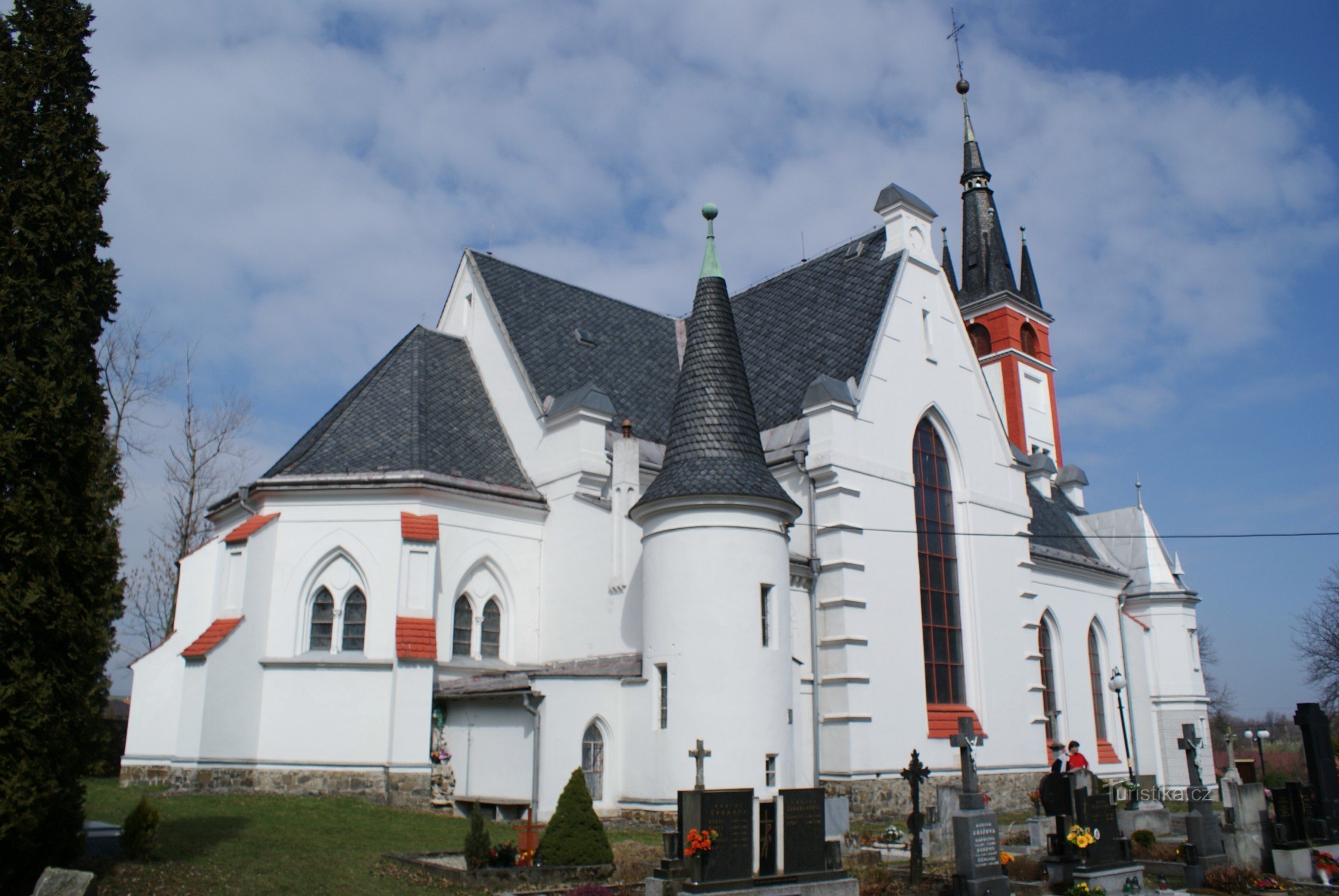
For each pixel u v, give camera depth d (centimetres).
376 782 2700
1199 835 2353
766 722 2584
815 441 3250
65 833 1463
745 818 1739
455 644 3045
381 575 2916
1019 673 3747
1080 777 2192
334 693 2775
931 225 3916
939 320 3797
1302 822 2545
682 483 2698
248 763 2725
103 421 1612
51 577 1455
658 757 2578
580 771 1966
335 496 2980
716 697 2553
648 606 2716
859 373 3403
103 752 1628
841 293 3828
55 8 1684
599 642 3027
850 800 2928
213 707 2678
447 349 3725
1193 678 5362
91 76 1711
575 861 1888
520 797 2562
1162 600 5444
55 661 1450
